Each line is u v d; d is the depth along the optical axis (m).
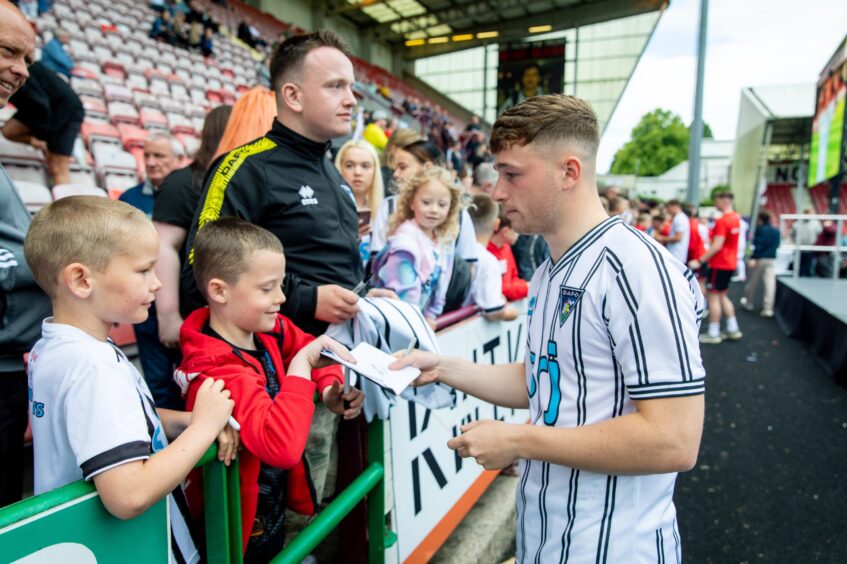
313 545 1.16
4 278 1.10
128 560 0.81
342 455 1.52
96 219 0.86
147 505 0.78
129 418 0.80
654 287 0.88
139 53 8.75
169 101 7.32
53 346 0.85
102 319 0.90
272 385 1.21
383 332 1.38
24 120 3.07
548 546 1.03
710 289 6.02
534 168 0.99
